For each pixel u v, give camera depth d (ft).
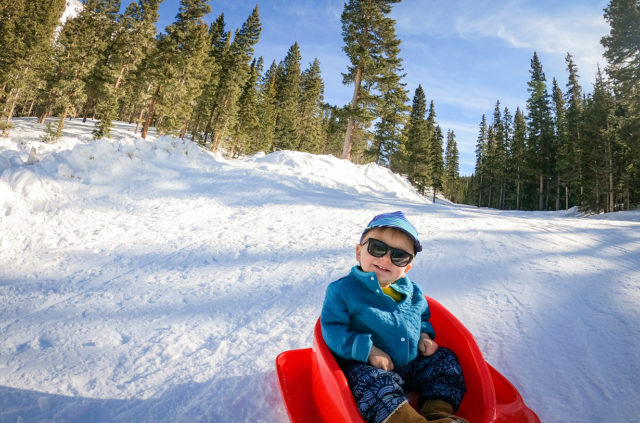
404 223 5.69
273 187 33.12
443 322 6.25
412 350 5.34
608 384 6.07
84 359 7.41
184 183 29.53
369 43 69.67
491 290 10.90
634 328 8.05
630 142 85.56
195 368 7.03
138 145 31.42
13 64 112.78
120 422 5.48
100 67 140.05
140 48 138.92
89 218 20.21
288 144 171.63
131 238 18.08
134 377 6.73
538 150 155.43
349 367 5.12
